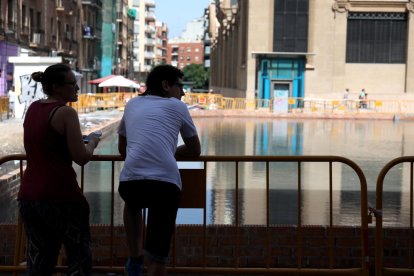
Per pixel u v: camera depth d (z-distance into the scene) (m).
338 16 49.06
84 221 4.46
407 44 49.56
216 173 13.14
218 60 80.31
